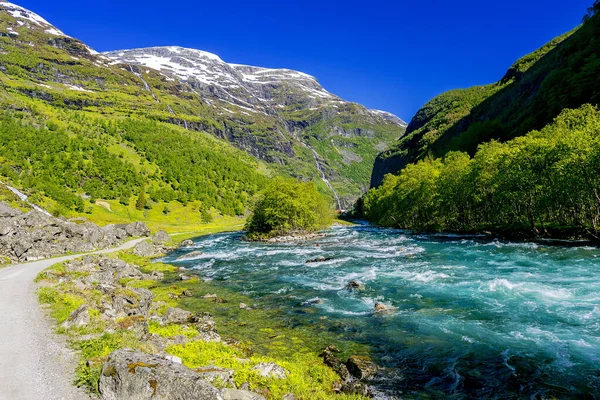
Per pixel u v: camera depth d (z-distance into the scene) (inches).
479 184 2770.7
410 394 576.1
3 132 6894.7
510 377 607.5
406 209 3873.0
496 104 6697.8
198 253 2677.2
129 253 2699.3
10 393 468.8
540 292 1046.4
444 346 755.4
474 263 1579.7
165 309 1090.7
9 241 2023.9
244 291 1405.0
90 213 5698.8
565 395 541.6
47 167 6432.1
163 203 7052.2
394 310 1021.8
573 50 4980.3
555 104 4101.9
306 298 1239.5
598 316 832.3
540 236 2181.3
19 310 904.9
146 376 446.0
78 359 580.1
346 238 3277.6
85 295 1035.3
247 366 613.9
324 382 625.9
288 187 3659.0
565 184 1982.0
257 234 3688.5
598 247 1672.0
